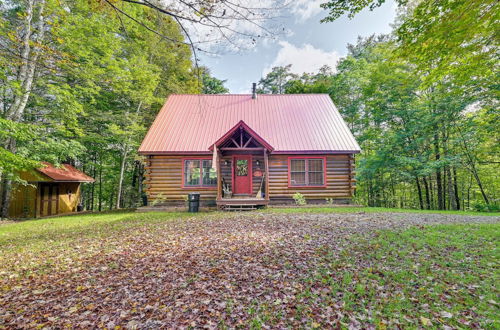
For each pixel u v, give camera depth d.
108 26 11.95
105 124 17.47
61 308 3.52
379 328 2.93
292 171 14.38
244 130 12.32
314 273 4.39
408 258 5.00
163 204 14.12
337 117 16.11
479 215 10.45
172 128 15.22
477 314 3.16
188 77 21.45
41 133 13.41
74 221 10.59
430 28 5.25
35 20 10.57
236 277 4.32
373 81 17.77
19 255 5.85
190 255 5.47
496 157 16.67
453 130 16.42
